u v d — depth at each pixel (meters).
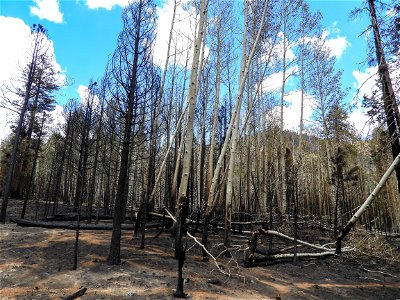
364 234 13.21
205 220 9.12
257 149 18.69
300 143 18.31
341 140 21.59
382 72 6.39
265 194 16.69
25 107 16.47
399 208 29.66
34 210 21.09
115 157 18.59
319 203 26.22
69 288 5.88
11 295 5.43
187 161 7.71
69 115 15.75
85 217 17.30
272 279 7.74
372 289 7.53
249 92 15.20
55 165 22.22
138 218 11.85
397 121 6.25
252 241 9.09
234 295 6.13
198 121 18.55
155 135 11.42
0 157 27.50
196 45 8.23
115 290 5.80
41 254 8.20
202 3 8.48
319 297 6.64
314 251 11.80
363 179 24.83
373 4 7.01
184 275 7.05
